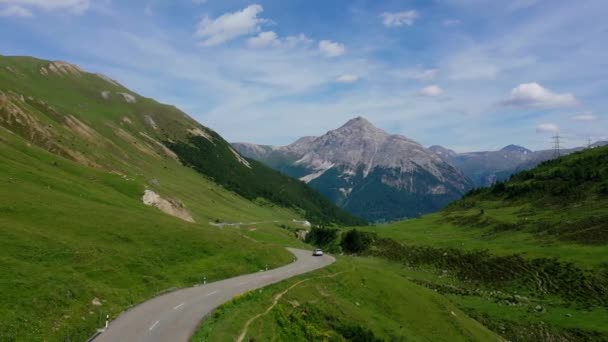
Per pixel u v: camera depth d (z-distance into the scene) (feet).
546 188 562.66
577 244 357.20
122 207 273.33
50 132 436.76
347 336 160.25
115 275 152.76
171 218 283.18
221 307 135.44
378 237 505.25
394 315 204.74
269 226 594.65
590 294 277.23
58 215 195.21
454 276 358.84
